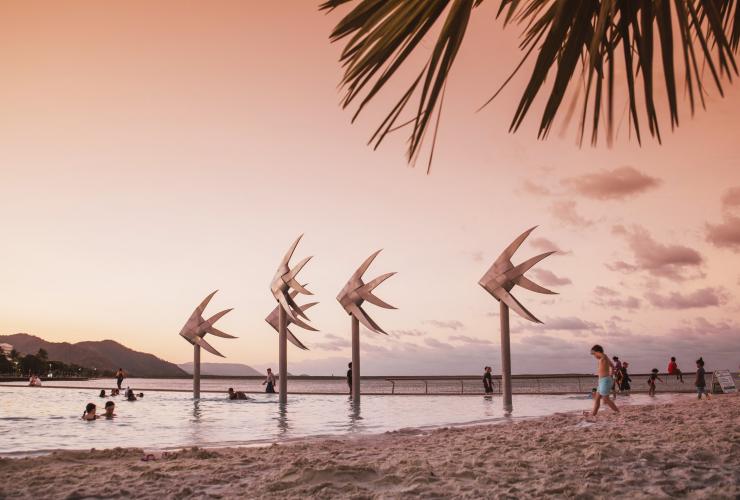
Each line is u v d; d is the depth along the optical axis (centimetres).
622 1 222
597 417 1330
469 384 10519
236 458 842
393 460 758
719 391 2323
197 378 2928
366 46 215
